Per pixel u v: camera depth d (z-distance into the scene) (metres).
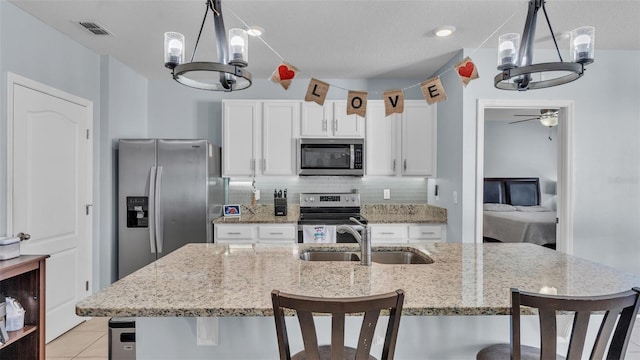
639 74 3.28
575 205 3.26
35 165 2.65
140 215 3.50
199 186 3.50
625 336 1.08
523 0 2.33
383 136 3.92
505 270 1.67
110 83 3.42
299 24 2.69
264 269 1.68
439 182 3.84
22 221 2.53
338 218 3.87
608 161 3.27
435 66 3.71
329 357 1.31
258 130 3.90
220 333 1.50
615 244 3.27
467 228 3.23
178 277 1.54
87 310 1.19
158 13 2.53
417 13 2.52
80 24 2.72
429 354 1.53
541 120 5.48
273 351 1.51
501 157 6.71
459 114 3.30
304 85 4.20
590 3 2.36
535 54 3.23
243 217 3.98
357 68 3.76
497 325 1.54
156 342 1.48
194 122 4.23
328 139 3.85
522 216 5.46
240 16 2.55
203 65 1.51
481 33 2.85
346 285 1.43
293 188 4.23
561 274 1.60
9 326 2.04
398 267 1.72
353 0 2.34
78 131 3.10
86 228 3.20
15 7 2.45
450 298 1.29
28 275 2.16
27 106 2.57
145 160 3.47
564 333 1.58
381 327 1.50
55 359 2.50
